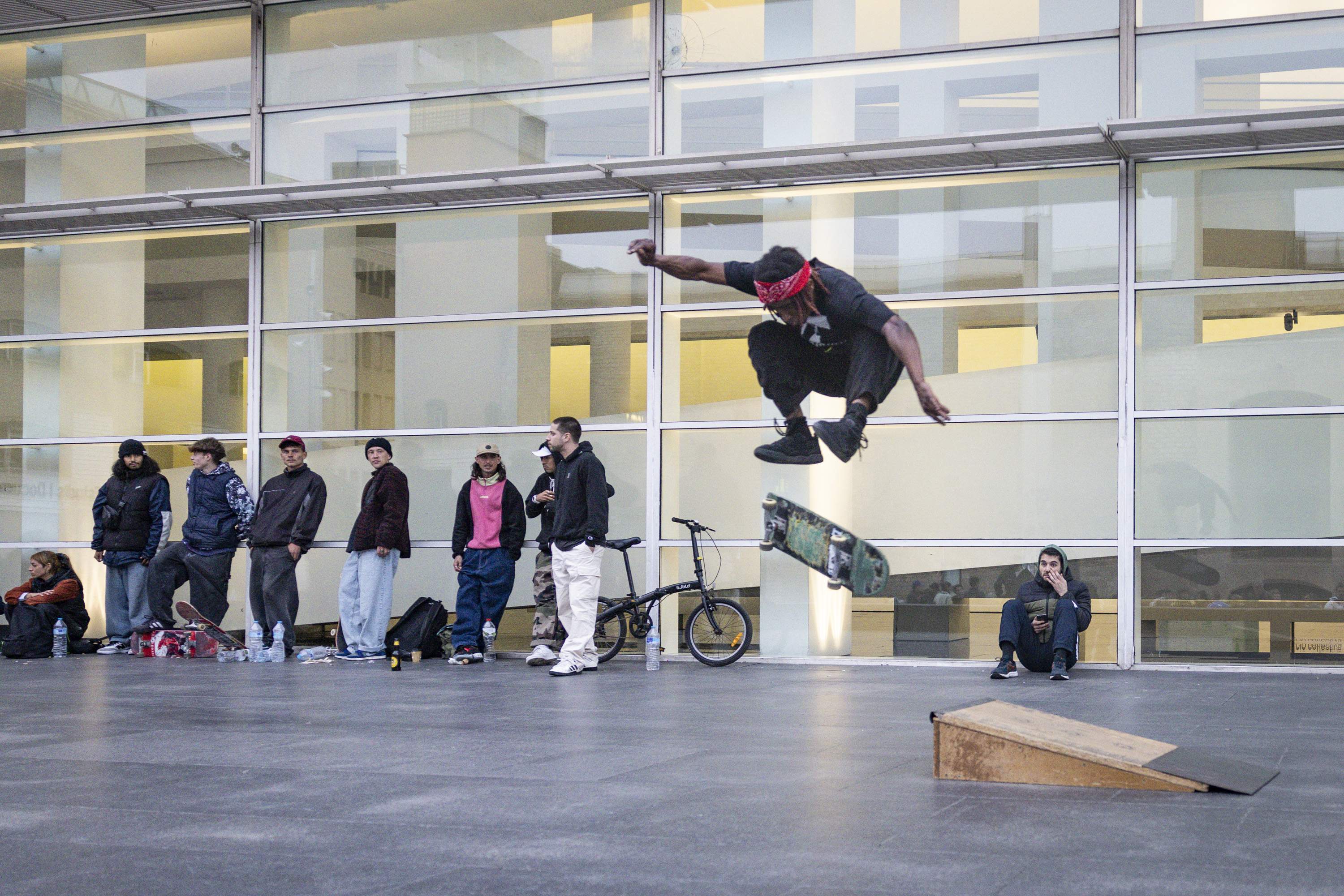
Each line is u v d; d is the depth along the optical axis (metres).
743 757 5.72
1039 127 10.98
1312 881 3.43
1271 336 10.47
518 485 12.12
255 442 12.85
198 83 13.22
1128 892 3.33
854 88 11.48
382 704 8.03
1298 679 9.70
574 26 12.20
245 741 6.36
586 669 10.48
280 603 11.94
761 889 3.39
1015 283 11.02
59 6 13.17
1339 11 10.41
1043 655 9.90
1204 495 10.50
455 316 12.38
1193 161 10.68
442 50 12.58
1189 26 10.69
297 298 12.87
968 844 3.90
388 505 11.55
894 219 11.33
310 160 12.88
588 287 12.02
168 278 13.27
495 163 12.38
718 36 11.83
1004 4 11.14
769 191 11.65
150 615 12.56
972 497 10.97
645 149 11.98
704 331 11.69
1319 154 10.48
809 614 11.28
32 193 13.55
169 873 3.65
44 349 13.52
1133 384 10.68
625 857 3.77
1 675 10.23
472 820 4.34
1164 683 9.30
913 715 7.37
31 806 4.68
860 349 8.56
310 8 12.96
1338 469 10.27
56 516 13.41
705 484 11.58
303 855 3.85
